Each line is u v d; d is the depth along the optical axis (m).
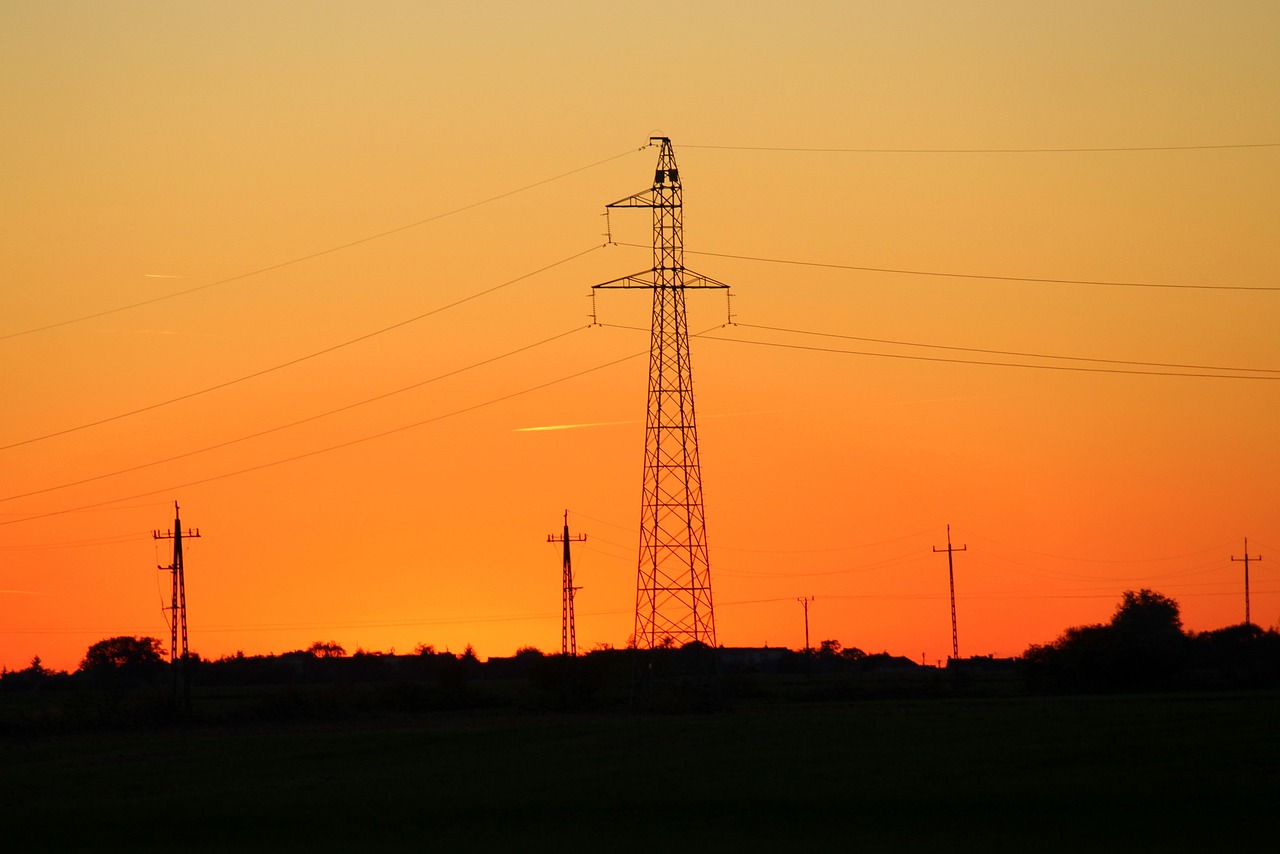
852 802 56.25
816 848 47.28
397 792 61.94
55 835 53.25
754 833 50.53
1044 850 46.34
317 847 49.47
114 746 86.12
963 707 102.38
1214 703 100.50
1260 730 76.38
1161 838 48.28
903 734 78.50
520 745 79.94
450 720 106.00
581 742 80.25
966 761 66.38
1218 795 56.38
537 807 57.06
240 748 82.00
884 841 48.44
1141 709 92.69
